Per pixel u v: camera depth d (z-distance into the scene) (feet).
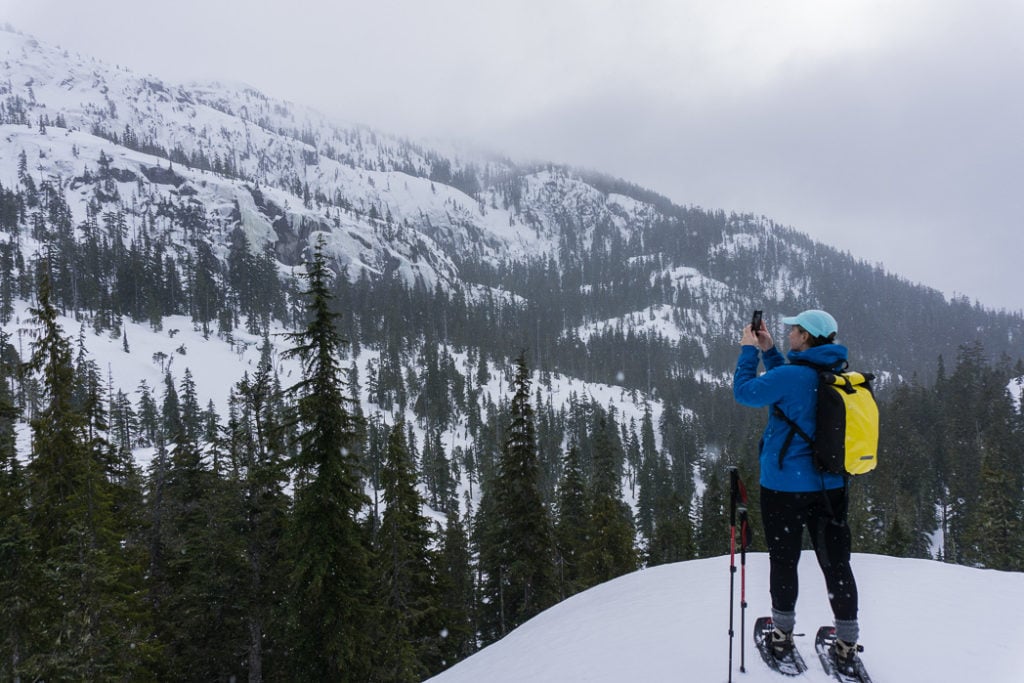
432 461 293.02
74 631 43.62
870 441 11.28
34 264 482.69
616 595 25.82
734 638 15.61
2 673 41.63
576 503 101.71
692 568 27.09
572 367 622.13
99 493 49.11
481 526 123.65
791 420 11.87
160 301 515.50
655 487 264.11
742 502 13.07
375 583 66.69
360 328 564.30
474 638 101.09
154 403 312.09
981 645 14.32
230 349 471.21
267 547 62.18
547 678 16.52
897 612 17.37
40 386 48.19
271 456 61.05
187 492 74.08
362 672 56.13
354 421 55.62
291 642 55.36
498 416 402.72
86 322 431.43
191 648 62.75
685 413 497.05
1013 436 252.21
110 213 648.38
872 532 163.94
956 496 215.31
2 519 44.55
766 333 13.39
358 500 54.95
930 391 359.05
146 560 63.87
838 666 12.09
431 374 445.78
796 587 12.46
